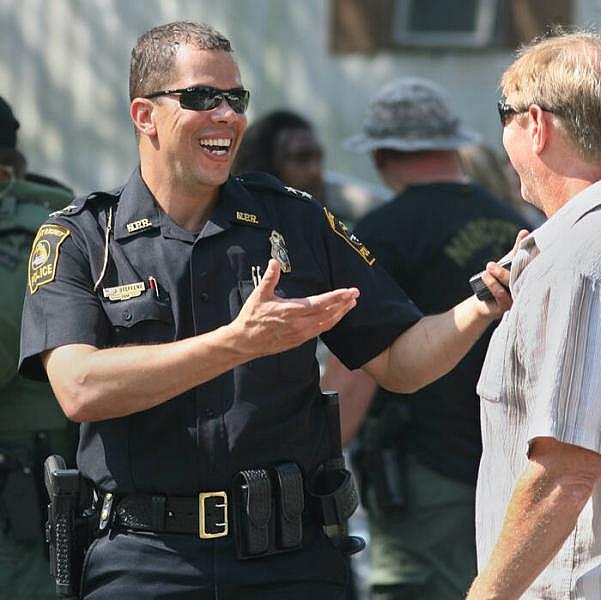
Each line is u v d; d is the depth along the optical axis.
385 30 22.81
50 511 8.62
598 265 6.98
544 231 7.31
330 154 22.98
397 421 12.06
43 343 8.23
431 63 22.84
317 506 8.51
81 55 23.23
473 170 16.50
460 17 22.73
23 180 11.38
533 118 7.47
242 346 7.51
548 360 7.01
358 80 22.88
